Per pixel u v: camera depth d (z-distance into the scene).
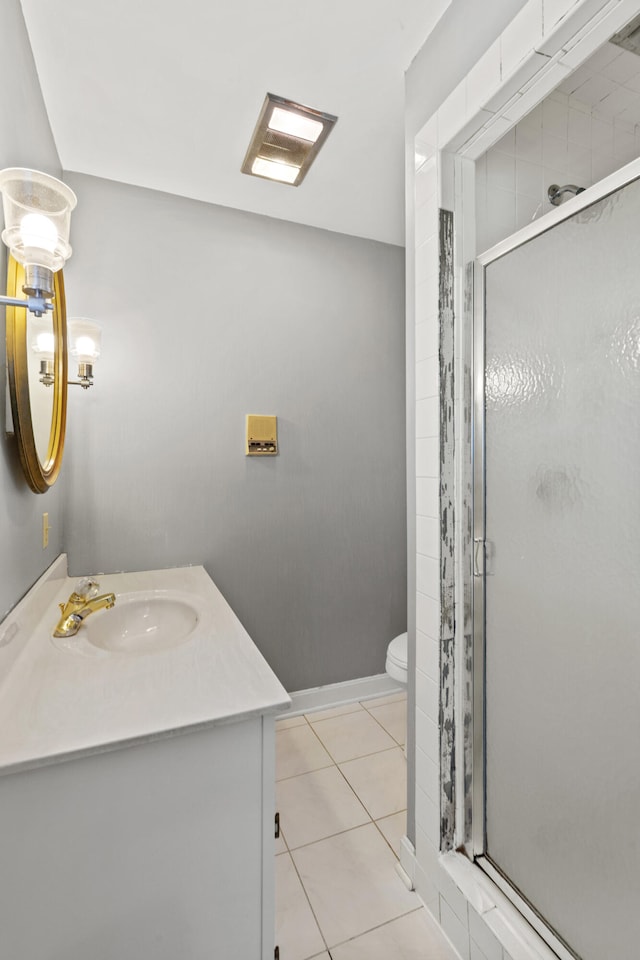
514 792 1.16
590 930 0.95
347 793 1.75
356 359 2.38
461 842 1.27
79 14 1.19
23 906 0.73
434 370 1.25
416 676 1.35
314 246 2.28
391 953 1.18
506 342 1.17
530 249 1.10
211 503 2.07
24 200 0.79
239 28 1.24
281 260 2.21
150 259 1.95
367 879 1.40
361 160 1.78
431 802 1.28
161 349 1.97
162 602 1.55
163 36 1.26
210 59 1.34
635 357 0.87
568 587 1.01
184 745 0.82
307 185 1.94
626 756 0.89
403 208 2.12
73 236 1.82
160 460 1.97
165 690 0.91
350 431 2.37
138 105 1.50
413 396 1.37
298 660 2.29
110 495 1.88
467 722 1.28
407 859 1.40
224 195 2.00
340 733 2.13
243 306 2.13
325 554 2.32
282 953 1.18
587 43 0.88
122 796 0.78
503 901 1.11
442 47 1.21
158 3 1.17
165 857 0.82
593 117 1.59
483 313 1.25
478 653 1.27
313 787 1.78
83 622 1.28
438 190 1.23
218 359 2.08
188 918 0.84
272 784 0.89
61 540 1.77
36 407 1.18
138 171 1.84
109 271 1.88
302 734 2.12
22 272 1.01
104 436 1.87
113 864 0.78
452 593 1.26
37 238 0.80
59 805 0.74
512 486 1.16
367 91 1.46
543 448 1.07
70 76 1.39
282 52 1.32
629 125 1.65
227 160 1.78
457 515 1.26
